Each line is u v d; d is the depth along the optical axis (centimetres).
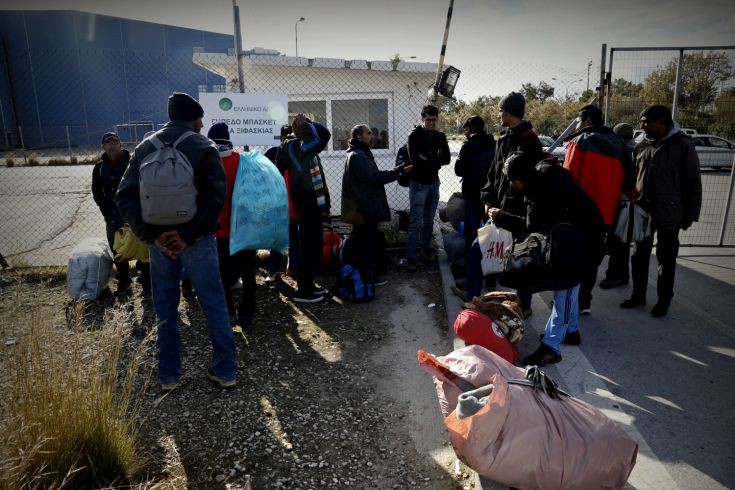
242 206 423
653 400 325
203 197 329
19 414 232
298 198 489
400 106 905
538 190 333
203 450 297
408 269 607
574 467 218
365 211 509
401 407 346
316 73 877
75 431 246
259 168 438
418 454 298
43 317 291
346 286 527
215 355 363
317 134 480
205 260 341
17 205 1274
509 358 305
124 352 410
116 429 263
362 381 379
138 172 322
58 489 222
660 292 453
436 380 263
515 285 341
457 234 590
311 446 303
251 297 464
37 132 3809
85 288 515
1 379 248
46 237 897
